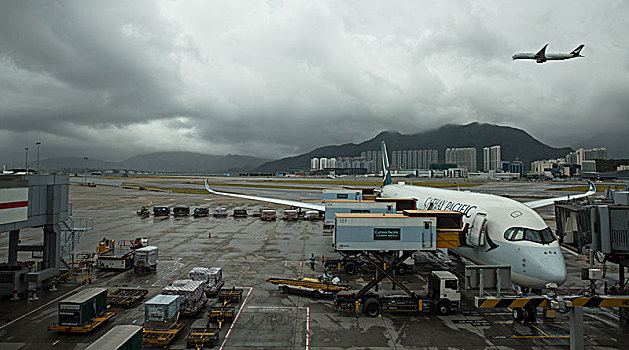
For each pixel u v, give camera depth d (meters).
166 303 18.28
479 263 24.67
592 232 19.91
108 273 29.34
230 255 35.62
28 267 24.91
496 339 18.23
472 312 21.86
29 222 23.34
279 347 17.05
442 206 32.19
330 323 19.92
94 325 18.58
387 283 27.03
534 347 17.41
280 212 71.50
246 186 157.12
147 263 29.30
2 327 18.97
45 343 17.20
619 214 19.30
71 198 99.94
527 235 21.28
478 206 25.84
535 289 21.36
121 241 42.16
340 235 22.00
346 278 28.34
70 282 26.64
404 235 22.17
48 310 21.33
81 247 39.00
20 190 22.39
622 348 17.44
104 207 78.62
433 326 19.72
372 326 19.62
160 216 65.56
